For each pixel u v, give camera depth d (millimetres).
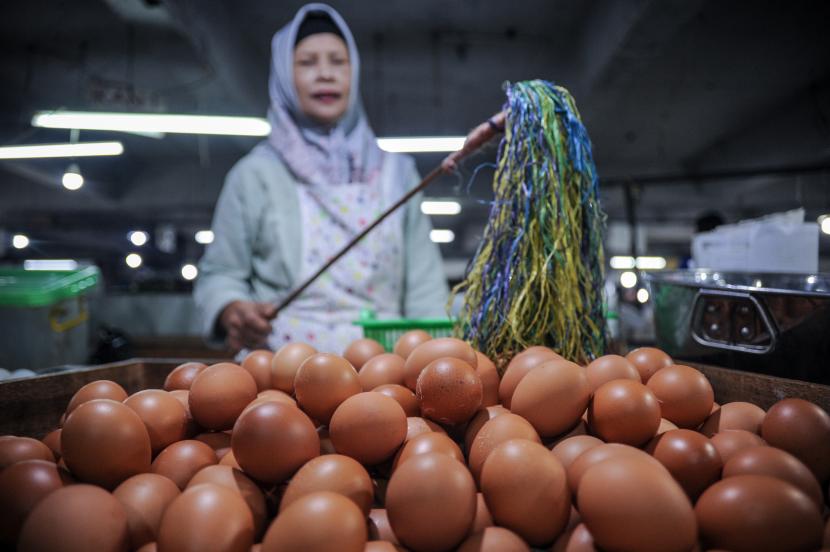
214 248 1602
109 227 10133
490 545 467
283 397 718
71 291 2572
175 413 663
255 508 531
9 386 790
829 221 2277
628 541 438
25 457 587
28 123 5906
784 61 4875
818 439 572
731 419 655
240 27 4570
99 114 4160
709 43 4527
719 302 893
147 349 5156
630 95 5625
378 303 1600
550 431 625
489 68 5324
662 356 770
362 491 524
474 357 723
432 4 4293
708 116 6273
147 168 8609
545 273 793
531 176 823
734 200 8336
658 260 11391
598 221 870
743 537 438
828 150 5473
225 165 8414
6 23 4301
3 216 9352
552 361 653
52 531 442
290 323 1525
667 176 2611
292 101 1686
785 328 777
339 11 4383
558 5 4328
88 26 4320
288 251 1580
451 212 9297
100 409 568
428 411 642
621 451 514
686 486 533
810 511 441
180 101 5645
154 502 520
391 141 4340
